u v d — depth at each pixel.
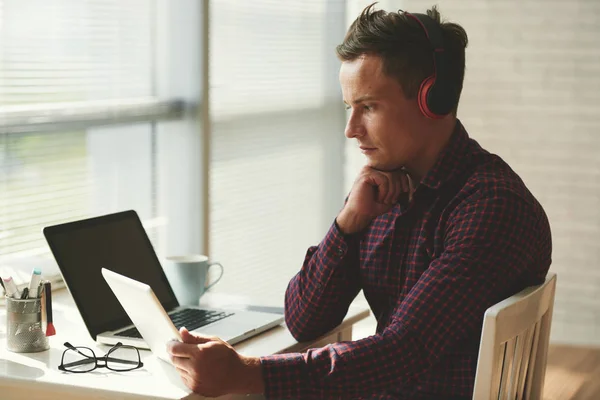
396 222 1.83
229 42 3.48
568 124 4.31
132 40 2.86
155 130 3.00
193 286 2.18
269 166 3.84
